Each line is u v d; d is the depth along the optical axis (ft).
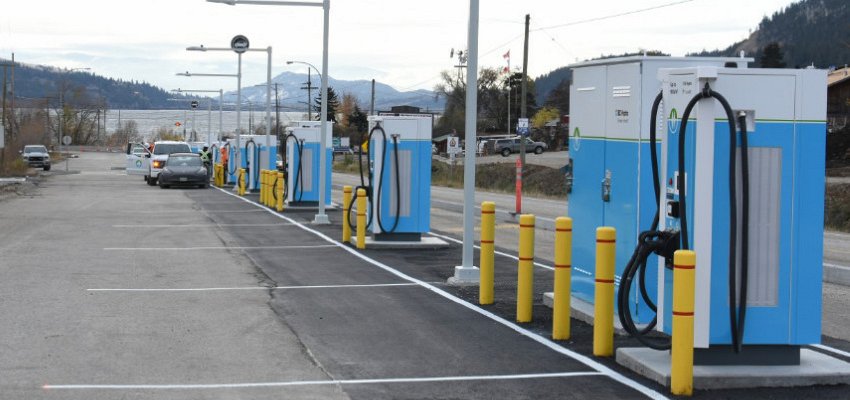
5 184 137.90
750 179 25.55
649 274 30.94
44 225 74.38
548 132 303.27
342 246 61.05
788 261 25.84
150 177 147.33
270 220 81.97
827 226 100.94
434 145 325.62
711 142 24.59
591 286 35.01
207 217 84.74
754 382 25.08
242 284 43.91
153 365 27.40
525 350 29.86
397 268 50.26
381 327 33.58
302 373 26.68
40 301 38.22
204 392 24.44
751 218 25.66
